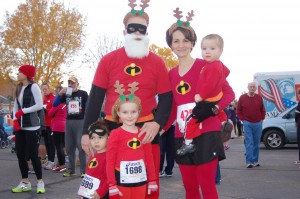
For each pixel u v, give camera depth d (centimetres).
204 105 364
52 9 3184
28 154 648
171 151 807
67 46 3203
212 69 364
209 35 379
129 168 362
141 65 378
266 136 1435
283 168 927
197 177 386
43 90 953
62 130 881
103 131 384
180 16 404
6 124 1806
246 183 734
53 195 635
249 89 944
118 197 356
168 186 711
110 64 379
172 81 401
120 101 368
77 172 867
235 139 2128
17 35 3138
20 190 661
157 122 375
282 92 1639
